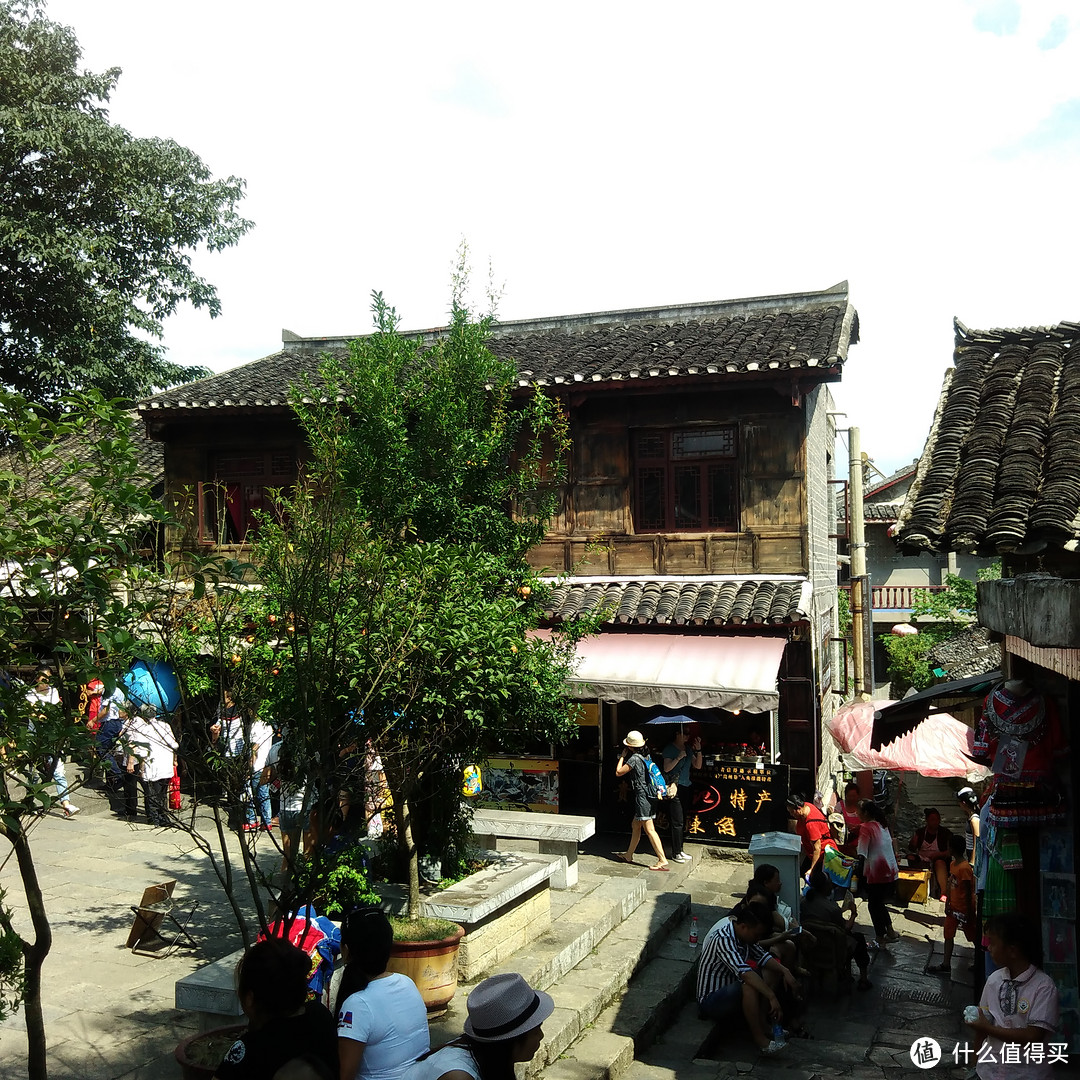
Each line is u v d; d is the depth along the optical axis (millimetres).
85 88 22766
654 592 15023
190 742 6020
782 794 13875
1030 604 5500
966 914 10086
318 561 6324
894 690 29891
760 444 15273
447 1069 3580
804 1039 8539
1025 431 6766
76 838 13102
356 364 10367
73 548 4590
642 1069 7742
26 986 4727
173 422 17469
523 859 9680
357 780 7668
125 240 23125
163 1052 6938
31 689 4836
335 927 7133
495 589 9875
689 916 11328
